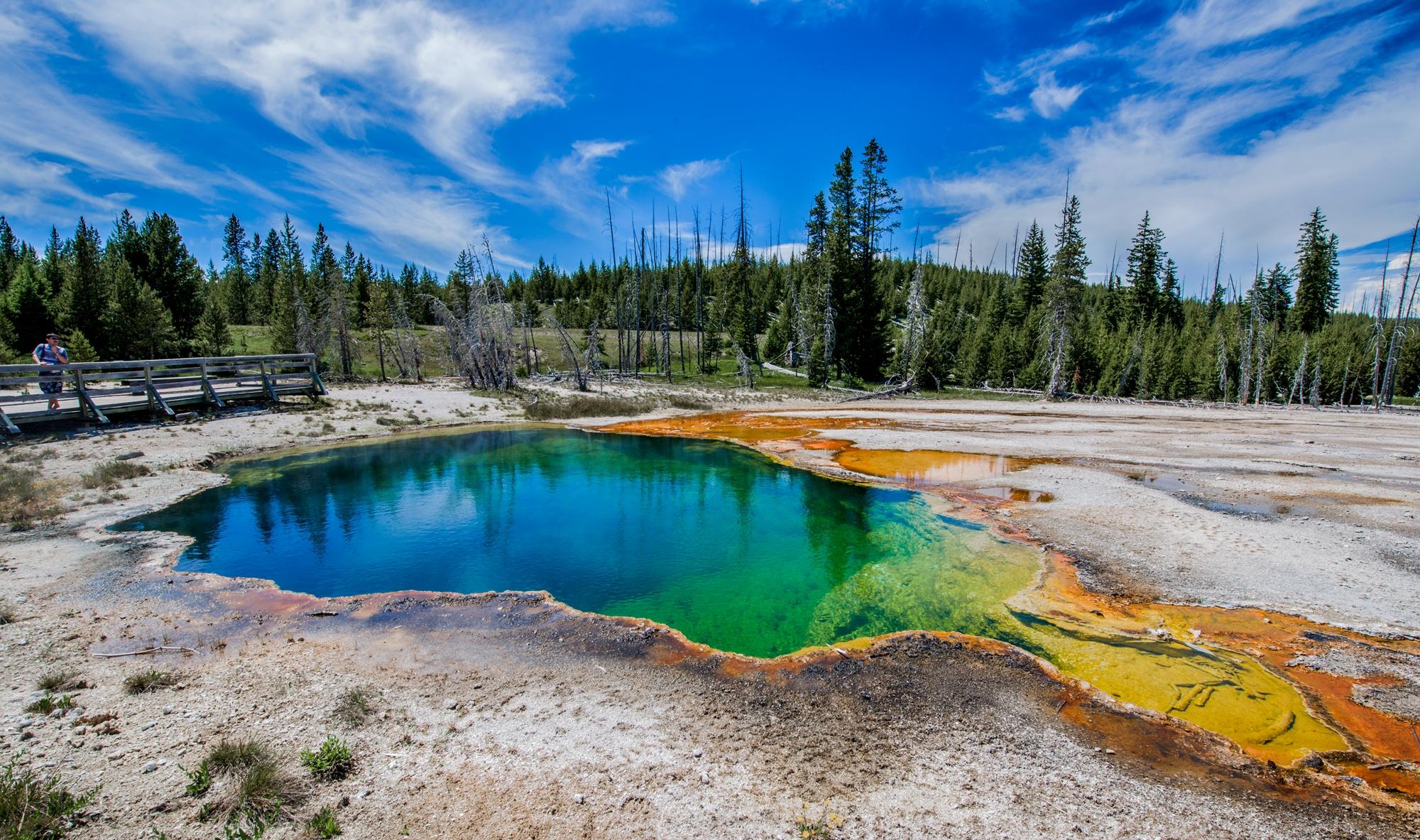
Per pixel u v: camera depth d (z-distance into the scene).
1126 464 16.34
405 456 18.45
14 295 36.66
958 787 4.56
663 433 23.27
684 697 5.84
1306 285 54.44
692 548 10.89
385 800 4.28
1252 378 46.34
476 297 32.56
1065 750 5.05
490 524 12.28
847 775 4.68
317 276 56.41
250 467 16.20
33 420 16.38
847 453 18.86
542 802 4.30
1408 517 11.25
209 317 38.00
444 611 7.82
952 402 35.03
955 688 6.04
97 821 3.91
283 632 7.10
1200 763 4.90
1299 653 6.70
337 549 10.59
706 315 65.38
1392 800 4.50
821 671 6.39
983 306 69.50
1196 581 8.63
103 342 33.81
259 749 4.68
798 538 11.43
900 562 10.05
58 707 5.29
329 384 30.45
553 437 22.22
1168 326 52.75
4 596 7.66
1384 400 41.78
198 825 3.93
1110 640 7.15
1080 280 43.66
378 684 5.93
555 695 5.82
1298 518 11.24
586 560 10.28
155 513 11.93
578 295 80.31
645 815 4.19
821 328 43.06
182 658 6.37
